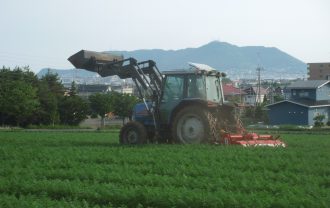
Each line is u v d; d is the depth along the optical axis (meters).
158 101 21.56
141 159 15.41
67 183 11.20
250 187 10.80
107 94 80.69
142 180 11.60
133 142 21.50
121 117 89.38
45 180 11.59
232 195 9.73
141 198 9.89
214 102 20.98
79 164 14.50
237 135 20.47
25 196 10.31
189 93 21.11
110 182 11.64
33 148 19.69
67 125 71.50
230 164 14.33
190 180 11.50
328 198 9.56
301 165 14.01
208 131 20.09
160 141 21.66
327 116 71.88
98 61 23.00
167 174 12.85
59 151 18.09
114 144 22.06
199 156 16.02
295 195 9.87
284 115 68.81
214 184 10.99
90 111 77.88
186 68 22.17
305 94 73.56
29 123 70.31
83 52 22.66
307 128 55.09
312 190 10.32
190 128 20.52
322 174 13.03
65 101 74.69
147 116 21.89
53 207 9.20
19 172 13.20
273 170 13.70
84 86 125.88
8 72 74.12
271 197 9.68
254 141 20.41
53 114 71.25
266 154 16.80
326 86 75.00
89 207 9.52
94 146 20.64
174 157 15.77
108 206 9.56
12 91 66.94
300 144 23.44
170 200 9.59
